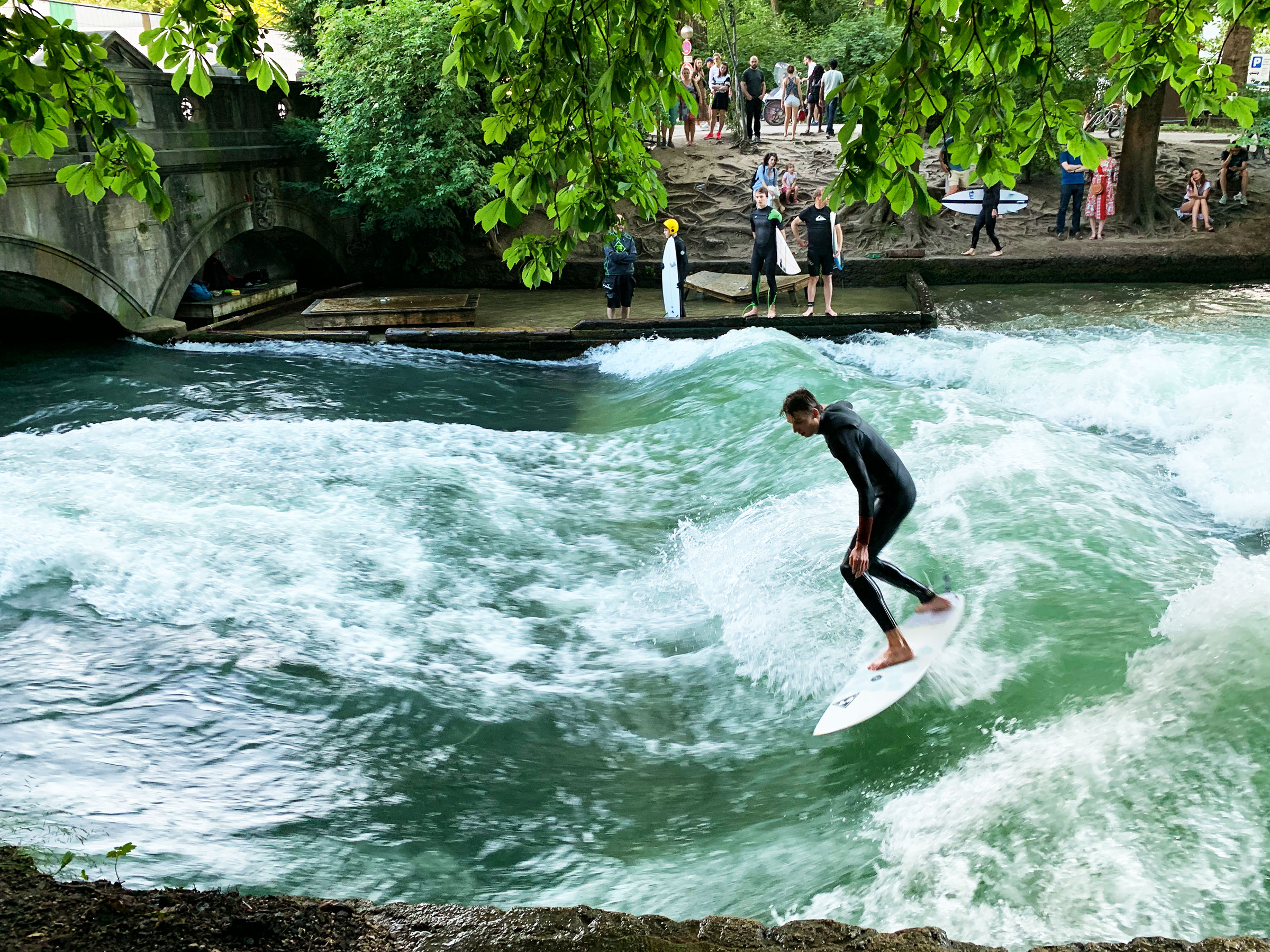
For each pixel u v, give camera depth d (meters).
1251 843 3.63
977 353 13.41
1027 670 5.39
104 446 10.05
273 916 2.98
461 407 12.66
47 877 3.19
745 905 3.89
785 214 21.22
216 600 6.91
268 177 19.88
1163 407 10.48
